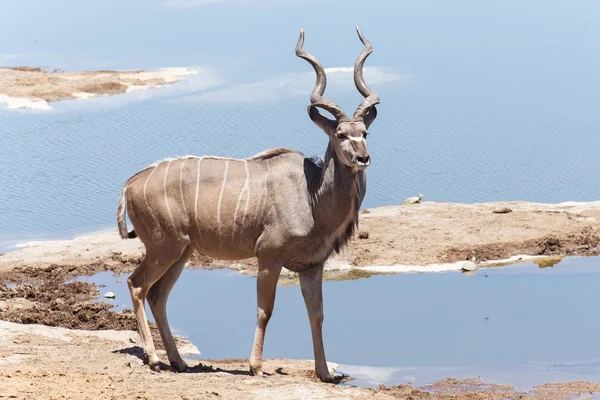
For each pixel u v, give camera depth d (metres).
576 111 76.88
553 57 103.38
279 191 24.30
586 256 41.12
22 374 21.92
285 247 24.27
